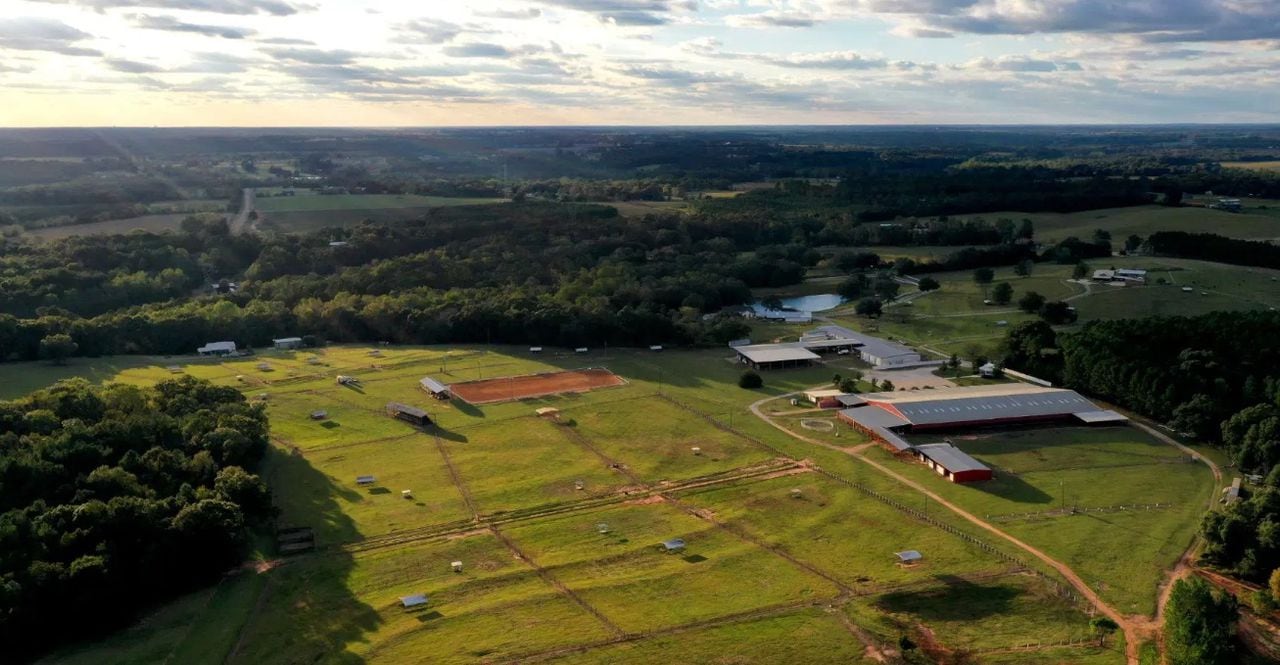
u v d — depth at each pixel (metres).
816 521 111.44
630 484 125.25
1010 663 81.00
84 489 104.44
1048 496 117.94
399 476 129.12
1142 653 82.12
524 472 130.12
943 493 119.31
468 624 88.81
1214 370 146.25
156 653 84.62
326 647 85.38
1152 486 121.12
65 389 139.50
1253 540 96.75
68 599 86.25
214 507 100.25
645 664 81.25
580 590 95.38
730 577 97.75
